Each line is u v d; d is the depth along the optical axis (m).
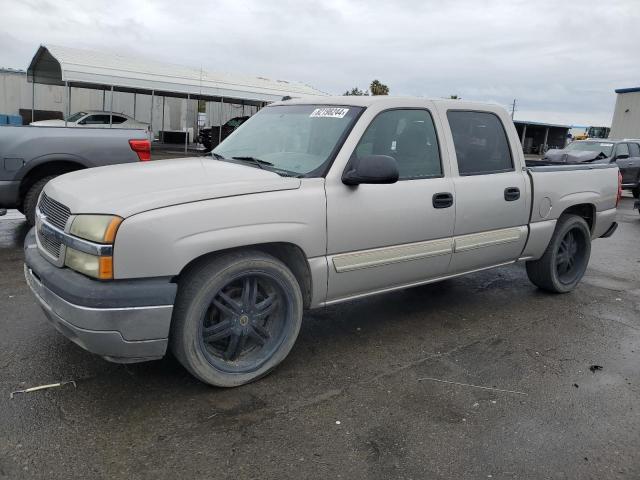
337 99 4.26
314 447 2.83
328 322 4.62
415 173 4.11
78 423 2.92
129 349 2.96
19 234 7.16
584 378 3.77
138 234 2.85
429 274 4.30
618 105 37.84
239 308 3.34
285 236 3.35
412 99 4.21
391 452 2.82
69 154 6.60
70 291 2.87
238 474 2.59
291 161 3.80
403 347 4.16
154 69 24.16
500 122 4.82
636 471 2.76
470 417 3.20
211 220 3.06
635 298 5.71
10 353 3.68
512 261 5.03
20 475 2.50
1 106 30.50
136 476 2.54
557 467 2.76
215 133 27.72
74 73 20.62
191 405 3.16
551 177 5.16
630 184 16.64
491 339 4.41
